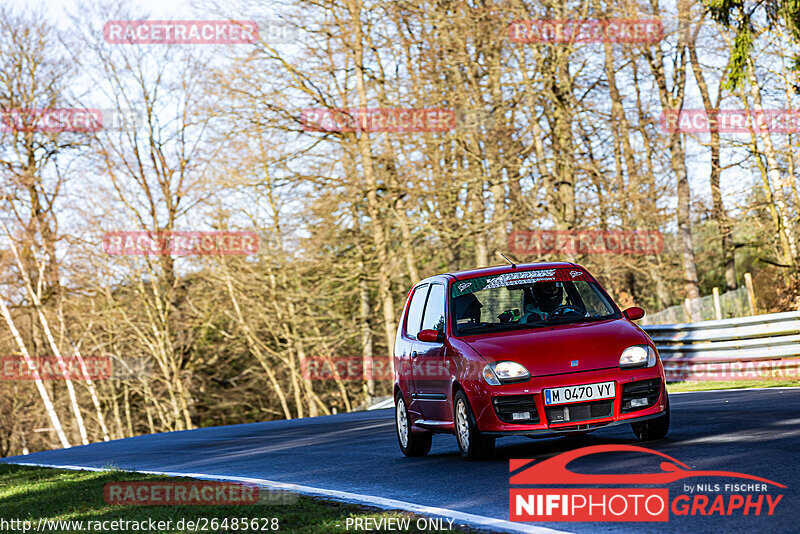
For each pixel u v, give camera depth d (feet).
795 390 65.16
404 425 52.65
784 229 163.32
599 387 41.50
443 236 150.41
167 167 215.92
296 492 40.14
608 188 160.35
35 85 213.25
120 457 77.46
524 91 146.61
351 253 161.89
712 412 56.08
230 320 230.48
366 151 155.43
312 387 237.45
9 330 225.97
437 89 144.77
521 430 41.39
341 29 154.40
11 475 69.51
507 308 47.16
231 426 117.29
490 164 147.84
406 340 53.26
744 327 88.43
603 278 166.50
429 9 146.10
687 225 195.72
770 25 128.77
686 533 25.84
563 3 148.77
